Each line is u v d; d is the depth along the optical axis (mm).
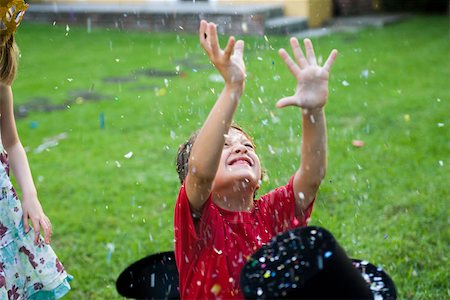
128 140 5695
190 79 7801
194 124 6020
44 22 12906
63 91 7605
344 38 10344
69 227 3961
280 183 4121
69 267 3451
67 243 3750
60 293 2490
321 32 10867
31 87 7844
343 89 7176
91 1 13641
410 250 3447
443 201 4074
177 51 9734
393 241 3508
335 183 4367
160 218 3992
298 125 5520
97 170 4961
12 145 2535
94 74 8461
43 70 8805
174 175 4793
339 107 6438
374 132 5621
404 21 12148
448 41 9922
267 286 1681
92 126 6164
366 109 6367
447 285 3092
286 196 2170
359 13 12734
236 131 2182
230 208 2090
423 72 7941
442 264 3303
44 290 2467
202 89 7254
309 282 1642
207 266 1983
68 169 5020
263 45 8578
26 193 2471
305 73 1910
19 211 2416
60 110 6789
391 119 6008
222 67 1845
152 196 4395
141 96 7184
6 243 2359
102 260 3504
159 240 3699
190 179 1911
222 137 1854
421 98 6742
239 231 2041
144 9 11961
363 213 3918
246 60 7730
